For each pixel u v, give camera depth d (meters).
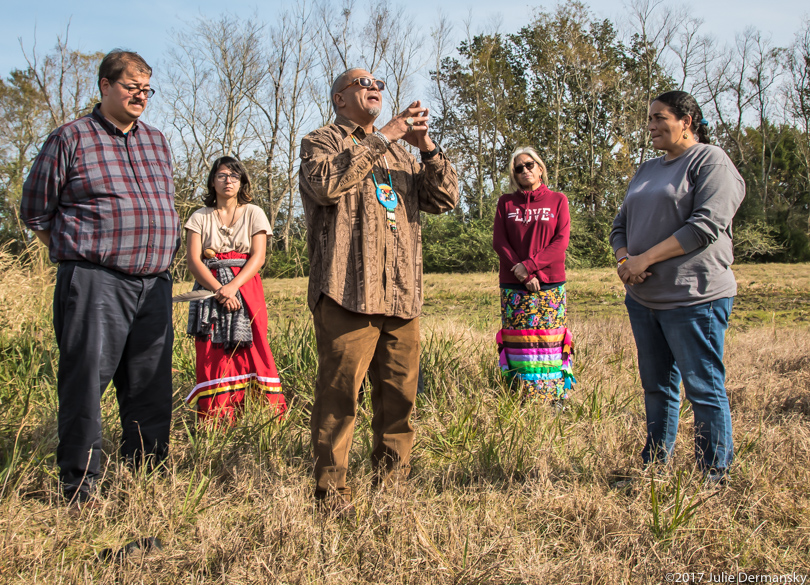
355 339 2.68
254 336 4.02
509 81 42.50
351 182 2.54
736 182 2.96
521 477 3.02
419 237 2.94
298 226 35.50
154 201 2.86
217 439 3.39
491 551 2.27
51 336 4.82
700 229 2.84
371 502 2.63
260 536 2.41
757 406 4.09
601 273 22.80
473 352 5.14
